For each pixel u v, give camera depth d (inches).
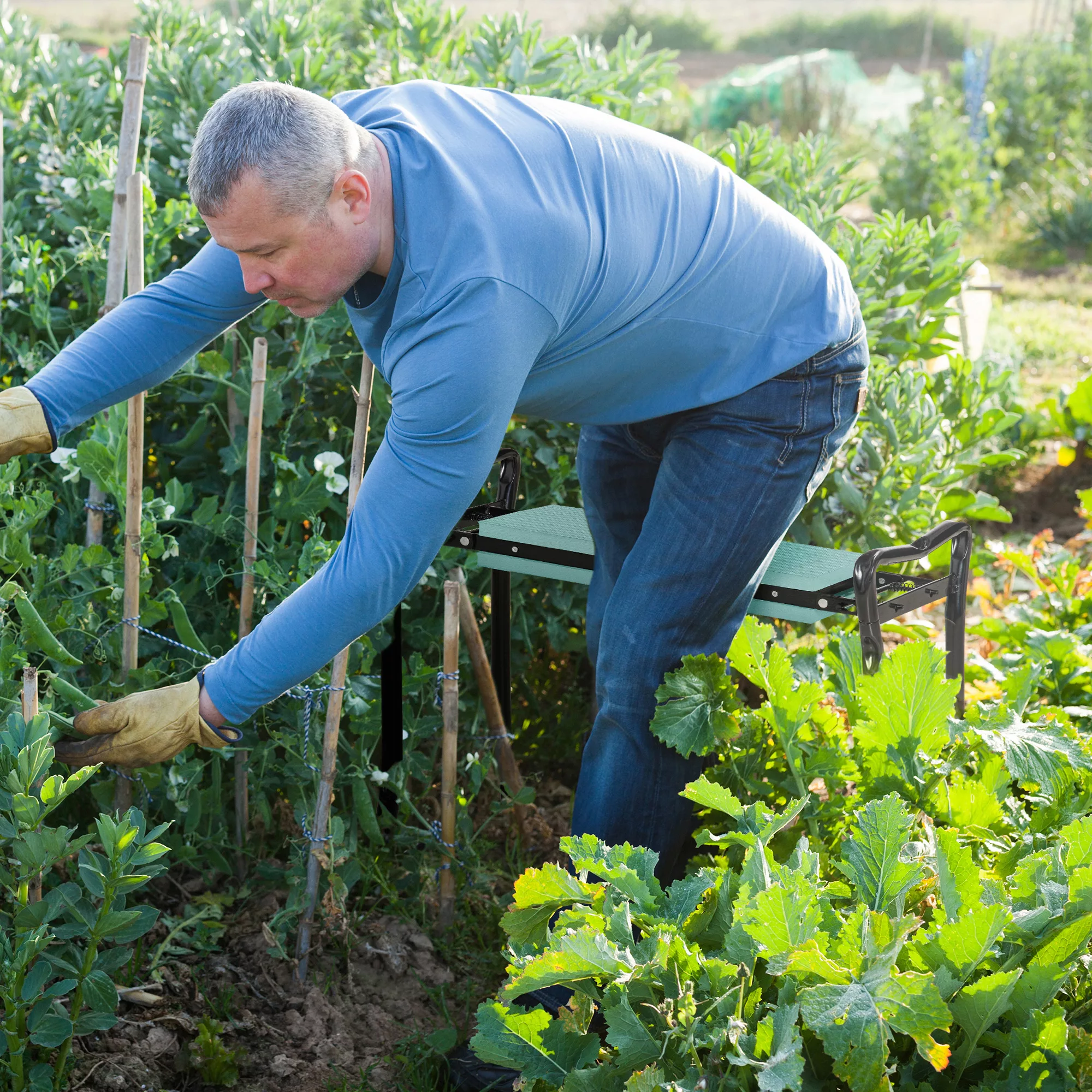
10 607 96.1
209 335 84.0
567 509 112.1
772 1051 60.6
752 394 84.0
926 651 84.1
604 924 69.0
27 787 72.7
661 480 87.8
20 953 71.7
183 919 97.8
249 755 101.0
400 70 132.9
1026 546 188.4
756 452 84.3
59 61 149.9
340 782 105.7
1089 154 414.9
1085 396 205.0
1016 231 375.6
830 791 87.7
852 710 91.0
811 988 62.3
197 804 96.9
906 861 72.9
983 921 64.3
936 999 60.2
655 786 87.3
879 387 132.3
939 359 193.3
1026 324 283.9
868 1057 59.9
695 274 78.3
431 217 66.1
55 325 115.1
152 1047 86.0
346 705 97.3
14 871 78.4
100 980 75.8
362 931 101.0
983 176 393.1
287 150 61.7
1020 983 64.8
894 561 88.4
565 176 71.6
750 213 83.2
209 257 81.4
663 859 89.8
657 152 78.8
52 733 86.1
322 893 97.7
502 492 106.3
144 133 133.3
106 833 74.1
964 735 88.8
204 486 115.0
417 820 113.3
